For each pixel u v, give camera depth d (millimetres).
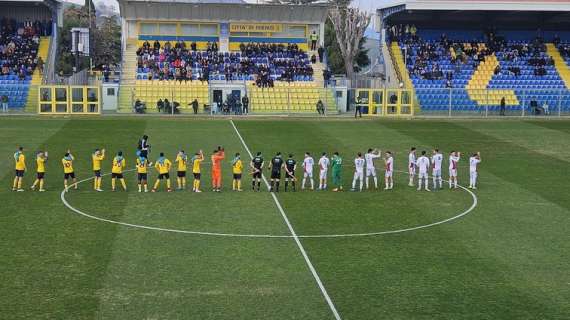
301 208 31328
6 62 72000
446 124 62188
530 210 31469
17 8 78812
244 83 70562
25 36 76062
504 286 21406
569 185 37438
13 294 20094
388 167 35844
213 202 32156
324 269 22750
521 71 77312
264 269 22641
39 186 34656
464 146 50406
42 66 71312
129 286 20891
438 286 21328
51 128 54312
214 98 71000
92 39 101938
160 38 79625
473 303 20016
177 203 31781
